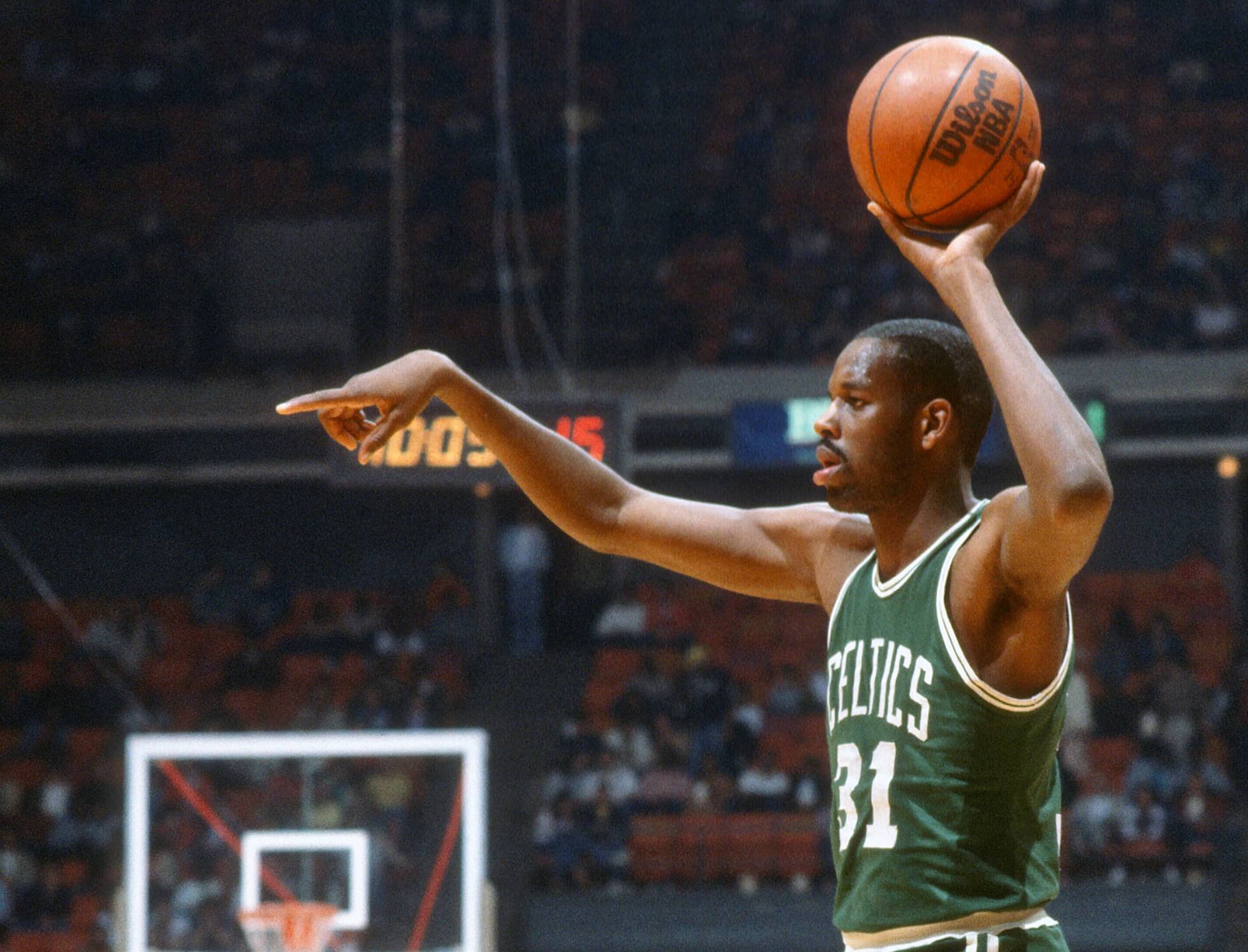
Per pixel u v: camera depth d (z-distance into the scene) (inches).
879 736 122.6
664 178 1062.4
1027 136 128.3
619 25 1155.9
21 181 1066.7
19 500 945.5
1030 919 121.5
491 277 995.9
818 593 141.6
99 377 925.2
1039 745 119.9
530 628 884.6
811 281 964.0
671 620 888.3
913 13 1141.7
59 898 743.1
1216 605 866.1
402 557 951.0
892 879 120.6
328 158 1077.1
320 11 1171.3
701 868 740.0
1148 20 1127.0
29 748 829.2
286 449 893.2
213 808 743.7
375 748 458.3
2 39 1156.5
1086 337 878.4
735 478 902.4
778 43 1141.7
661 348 948.0
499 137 1082.7
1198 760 754.2
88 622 919.7
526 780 812.6
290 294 937.5
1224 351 859.4
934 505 125.6
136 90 1123.3
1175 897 697.0
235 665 861.8
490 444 144.3
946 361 124.6
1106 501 108.3
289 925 452.4
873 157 129.3
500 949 712.4
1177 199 999.0
